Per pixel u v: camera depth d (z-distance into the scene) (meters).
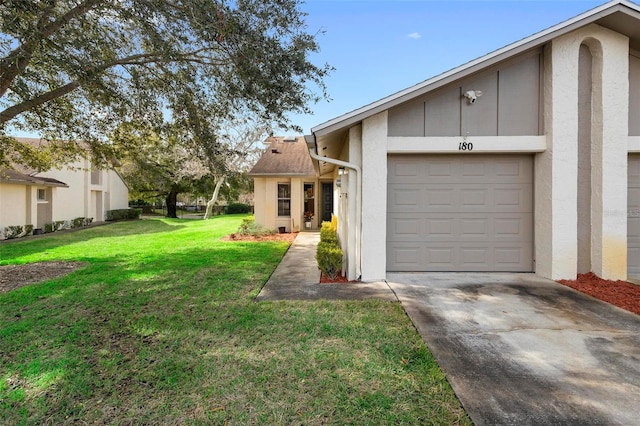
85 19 5.46
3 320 4.38
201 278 6.57
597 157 6.34
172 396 2.68
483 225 6.78
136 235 14.59
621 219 6.25
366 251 6.40
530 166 6.70
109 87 6.59
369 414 2.44
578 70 6.38
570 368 3.07
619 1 5.68
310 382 2.85
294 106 6.73
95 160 9.70
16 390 2.78
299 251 10.09
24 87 5.97
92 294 5.50
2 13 4.66
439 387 2.76
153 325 4.14
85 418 2.44
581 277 6.27
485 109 6.45
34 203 15.94
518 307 4.76
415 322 4.19
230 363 3.18
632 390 2.71
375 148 6.36
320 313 4.51
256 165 16.61
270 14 5.89
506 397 2.62
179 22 5.57
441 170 6.76
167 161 15.12
